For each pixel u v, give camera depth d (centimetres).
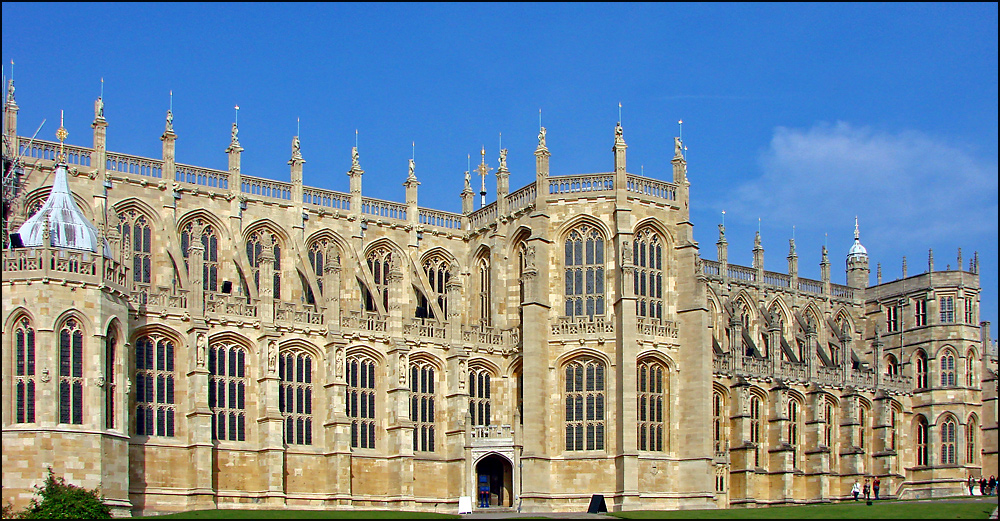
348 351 9600
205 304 8931
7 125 8625
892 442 12812
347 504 9194
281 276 9862
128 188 9144
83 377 7638
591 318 9981
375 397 9750
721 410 11256
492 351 10288
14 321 7538
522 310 10112
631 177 10156
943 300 12950
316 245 10138
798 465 11925
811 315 13150
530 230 10300
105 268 7938
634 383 9694
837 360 13100
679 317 10131
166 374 8712
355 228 10281
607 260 10050
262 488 8881
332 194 10294
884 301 13462
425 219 10888
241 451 8925
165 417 8650
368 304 10244
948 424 12769
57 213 8131
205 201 9550
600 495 8856
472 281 10862
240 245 9588
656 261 10200
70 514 6981
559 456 9831
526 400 9781
